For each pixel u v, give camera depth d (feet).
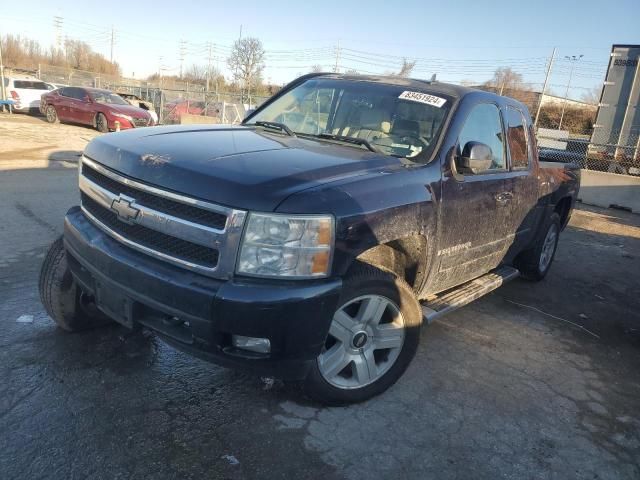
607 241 31.17
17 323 12.91
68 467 8.49
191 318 8.67
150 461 8.82
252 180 8.80
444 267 12.56
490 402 11.82
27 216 22.61
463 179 12.44
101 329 13.01
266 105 15.31
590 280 22.53
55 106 68.44
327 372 10.36
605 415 11.88
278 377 9.25
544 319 17.28
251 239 8.52
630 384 13.55
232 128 12.96
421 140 12.21
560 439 10.77
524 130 16.24
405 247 11.53
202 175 8.92
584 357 14.79
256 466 8.98
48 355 11.64
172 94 116.47
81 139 53.98
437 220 11.51
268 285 8.64
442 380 12.52
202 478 8.57
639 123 46.80
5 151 41.22
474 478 9.33
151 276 8.97
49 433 9.20
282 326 8.68
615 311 18.94
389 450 9.77
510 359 14.06
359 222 9.35
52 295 11.84
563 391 12.73
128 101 73.46
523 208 15.96
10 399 10.00
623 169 47.44
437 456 9.77
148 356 12.02
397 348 11.30
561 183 19.15
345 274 9.89
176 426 9.77
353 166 10.32
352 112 13.43
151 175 9.34
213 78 183.01
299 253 8.69
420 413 11.05
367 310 10.53
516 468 9.73
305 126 13.78
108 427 9.53
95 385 10.74
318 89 14.69
